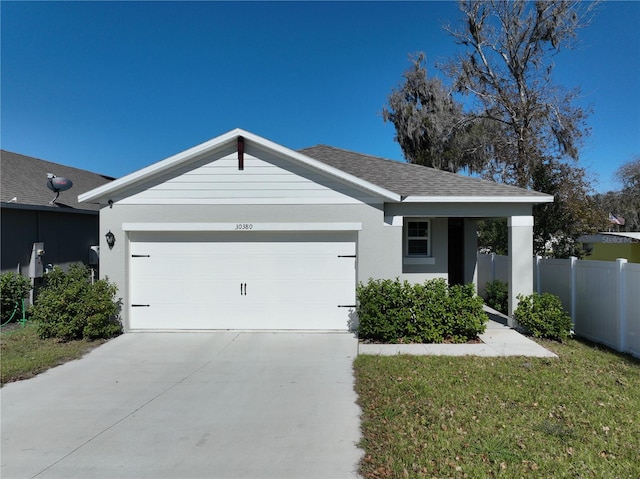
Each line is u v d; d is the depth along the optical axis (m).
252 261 8.75
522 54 21.25
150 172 8.38
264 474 3.47
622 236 14.53
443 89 25.89
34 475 3.47
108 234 8.60
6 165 13.47
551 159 16.31
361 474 3.47
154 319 8.77
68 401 5.06
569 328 8.22
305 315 8.74
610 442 3.93
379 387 5.42
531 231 8.98
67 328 7.86
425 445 3.88
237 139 8.47
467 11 21.16
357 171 10.27
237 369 6.30
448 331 7.90
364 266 8.56
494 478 3.37
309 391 5.36
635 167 29.53
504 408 4.72
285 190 8.59
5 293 9.54
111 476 3.46
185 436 4.14
